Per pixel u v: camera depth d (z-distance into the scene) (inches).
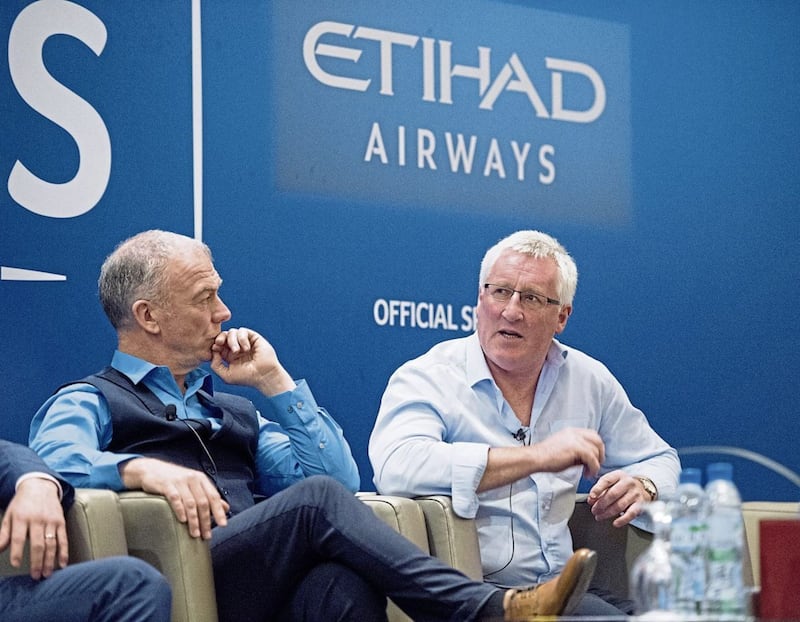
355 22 216.1
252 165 205.9
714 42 244.8
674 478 185.5
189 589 143.4
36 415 170.2
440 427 178.7
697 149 241.3
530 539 178.7
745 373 239.9
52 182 191.5
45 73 192.1
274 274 206.2
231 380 177.8
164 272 174.6
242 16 206.8
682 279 236.8
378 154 215.6
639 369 231.1
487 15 226.8
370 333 212.8
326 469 177.8
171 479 146.9
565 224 229.0
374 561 147.6
